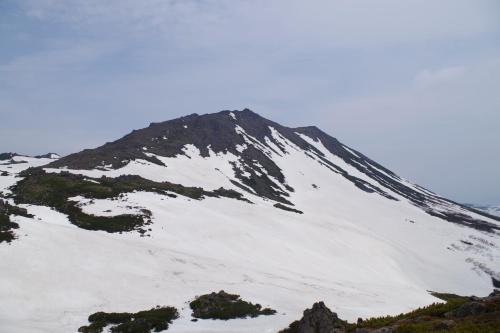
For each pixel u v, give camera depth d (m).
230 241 61.34
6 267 33.50
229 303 33.88
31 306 30.33
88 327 27.89
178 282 39.44
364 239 85.81
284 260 59.62
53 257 37.25
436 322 20.64
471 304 21.53
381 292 51.09
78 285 34.62
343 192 147.75
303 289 43.59
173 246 53.34
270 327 28.72
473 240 124.06
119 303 33.50
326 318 25.23
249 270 48.19
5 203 55.31
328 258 67.06
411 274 76.69
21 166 119.31
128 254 42.88
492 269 96.69
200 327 29.22
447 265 94.50
